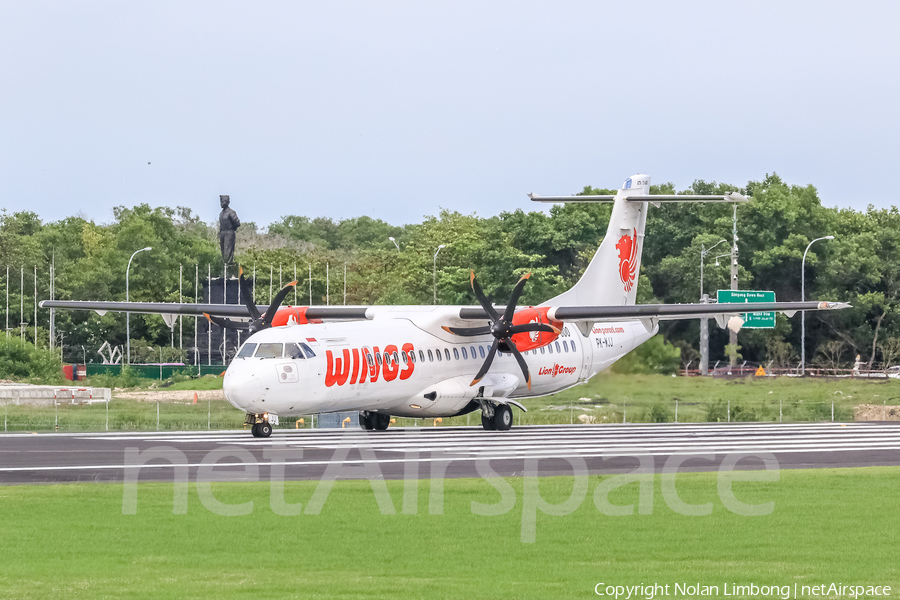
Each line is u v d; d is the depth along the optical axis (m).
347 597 45.97
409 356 127.44
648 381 194.88
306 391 115.06
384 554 54.69
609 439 120.69
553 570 51.75
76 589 47.00
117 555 54.00
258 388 111.44
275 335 116.06
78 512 64.88
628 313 125.56
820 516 66.31
